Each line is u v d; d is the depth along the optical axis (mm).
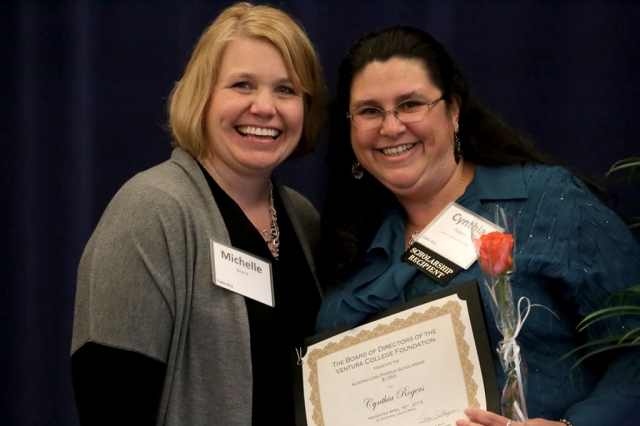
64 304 2779
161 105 2766
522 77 2627
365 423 1754
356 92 1919
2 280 2795
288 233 2154
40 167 2775
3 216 2793
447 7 2656
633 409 1634
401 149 1898
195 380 1821
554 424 1638
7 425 2785
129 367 1776
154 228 1820
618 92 2566
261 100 1938
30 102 2770
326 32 2705
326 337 1854
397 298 1834
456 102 1960
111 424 1765
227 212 2010
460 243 1846
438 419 1698
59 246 2777
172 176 1942
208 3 2742
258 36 1942
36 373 2783
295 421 1838
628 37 2555
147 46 2762
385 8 2689
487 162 1950
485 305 1759
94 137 2764
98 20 2750
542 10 2609
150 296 1789
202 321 1835
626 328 1704
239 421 1797
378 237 1974
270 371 1917
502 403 1651
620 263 1739
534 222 1798
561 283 1749
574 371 1758
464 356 1709
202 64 1966
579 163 2596
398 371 1758
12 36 2789
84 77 2748
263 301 1922
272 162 1991
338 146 2109
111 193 2777
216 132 1974
